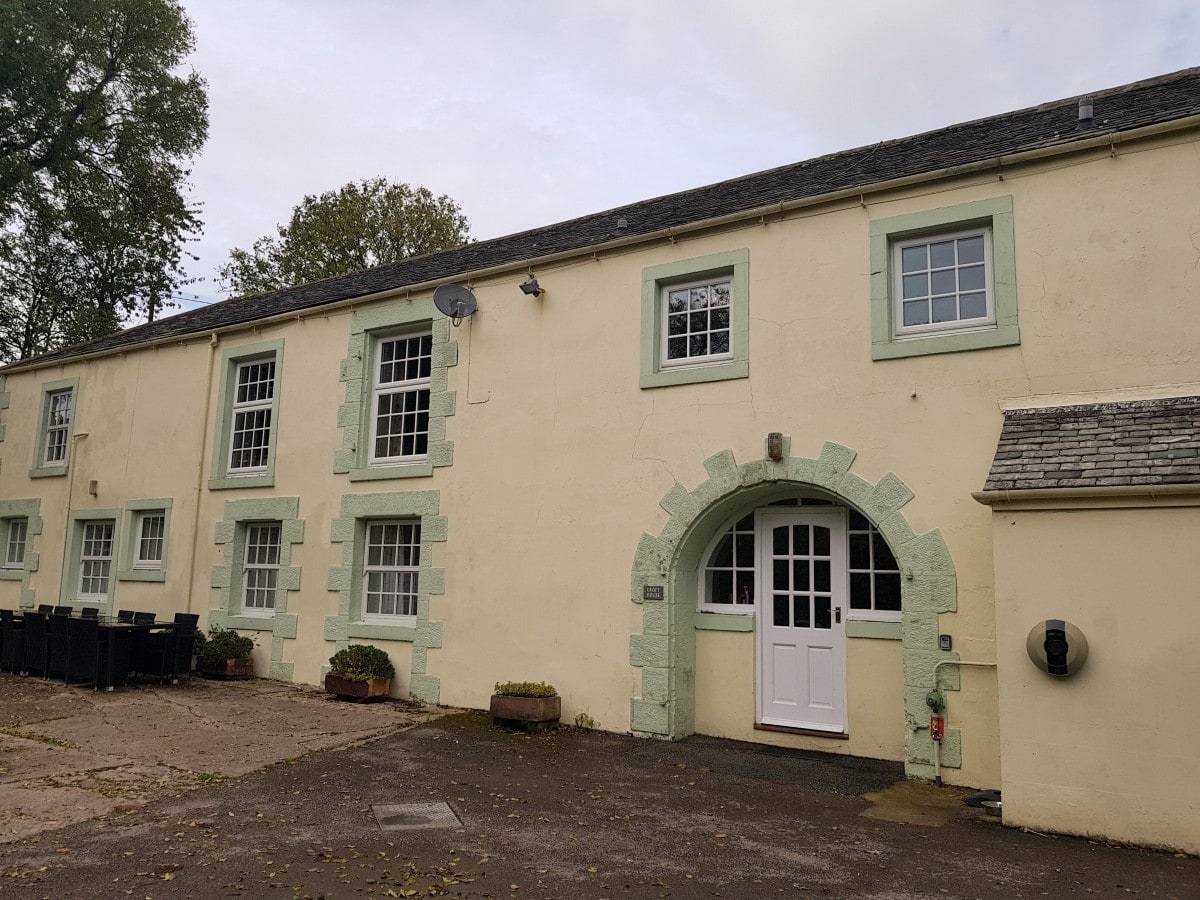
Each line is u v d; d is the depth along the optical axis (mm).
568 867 4934
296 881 4641
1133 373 6637
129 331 16359
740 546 8758
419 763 7281
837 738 7844
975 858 5125
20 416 15789
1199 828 5160
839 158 10148
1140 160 6863
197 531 12562
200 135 20312
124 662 10453
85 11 17031
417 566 10641
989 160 7355
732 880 4762
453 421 10352
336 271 25906
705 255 8797
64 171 18266
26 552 15008
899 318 7828
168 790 6328
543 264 9906
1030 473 6035
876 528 8039
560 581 9195
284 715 9094
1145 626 5469
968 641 6930
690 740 8336
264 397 12570
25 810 5762
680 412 8680
